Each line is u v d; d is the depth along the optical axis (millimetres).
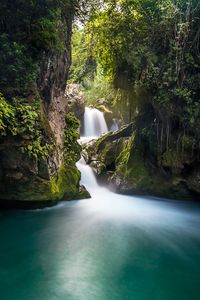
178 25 10656
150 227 9508
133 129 15375
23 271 6270
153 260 7082
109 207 11703
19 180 9508
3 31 8914
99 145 16406
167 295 5613
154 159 13609
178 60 10797
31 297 5324
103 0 12016
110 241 8180
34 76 9031
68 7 10789
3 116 8117
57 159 10508
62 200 11102
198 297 5578
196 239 8523
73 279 6031
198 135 11250
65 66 11906
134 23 12141
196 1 10383
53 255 7102
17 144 8844
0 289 5551
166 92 11453
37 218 9609
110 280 6059
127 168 14211
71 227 9102
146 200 12953
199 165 11820
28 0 8969
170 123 12336
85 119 22781
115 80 14359
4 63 8555
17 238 8023
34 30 9328
